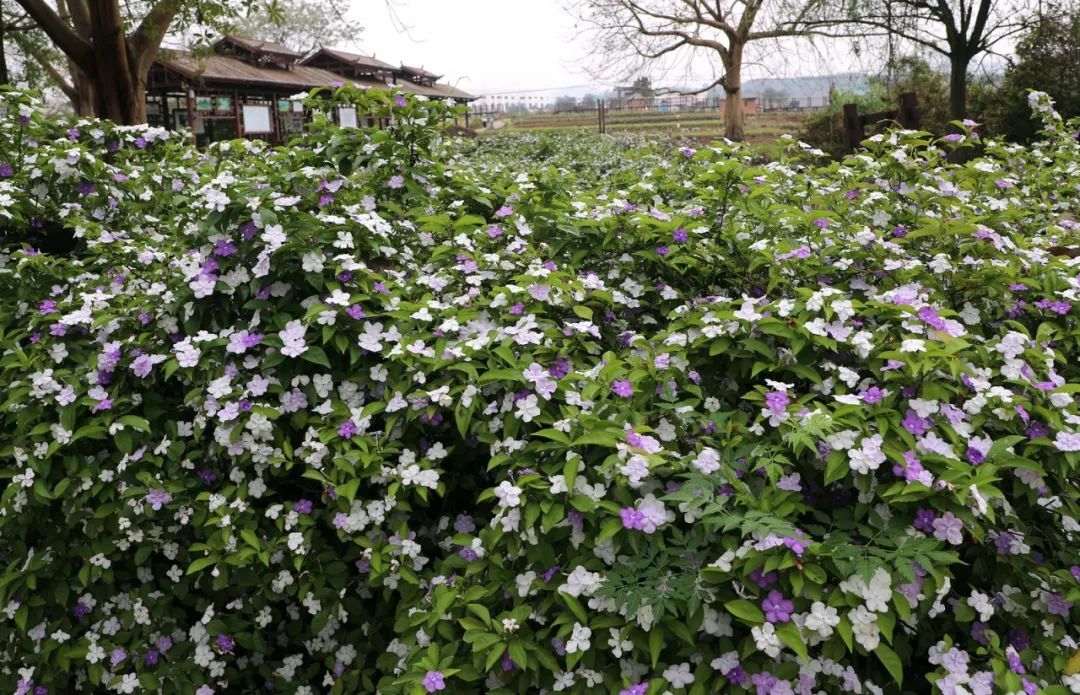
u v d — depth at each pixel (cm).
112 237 360
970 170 354
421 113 376
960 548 207
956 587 209
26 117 424
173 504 244
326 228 265
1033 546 216
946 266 264
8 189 370
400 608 224
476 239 318
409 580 220
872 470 184
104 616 263
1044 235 378
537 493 191
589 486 190
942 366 204
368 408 234
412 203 355
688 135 2009
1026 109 1412
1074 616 196
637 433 197
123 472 250
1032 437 203
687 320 240
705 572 171
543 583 189
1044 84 1411
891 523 180
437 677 180
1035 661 183
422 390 237
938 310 226
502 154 1378
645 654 181
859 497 188
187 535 259
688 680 171
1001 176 368
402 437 243
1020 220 392
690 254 296
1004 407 199
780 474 190
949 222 275
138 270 328
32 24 1594
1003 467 196
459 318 251
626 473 181
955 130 1513
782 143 420
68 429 254
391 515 237
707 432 209
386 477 229
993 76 1530
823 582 164
